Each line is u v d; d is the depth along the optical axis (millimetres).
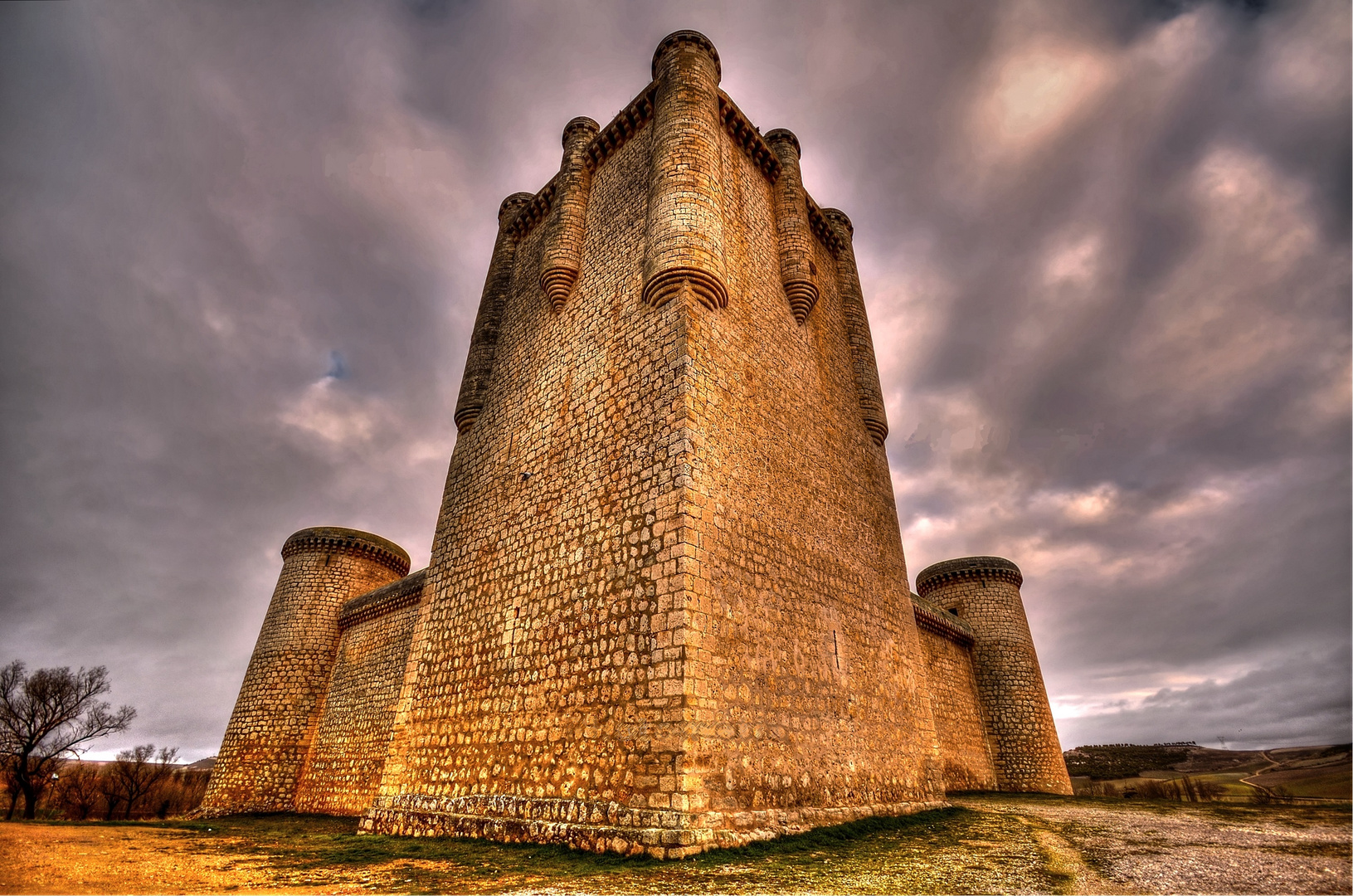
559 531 13461
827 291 21891
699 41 17641
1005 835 10961
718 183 15469
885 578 17828
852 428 19281
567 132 21016
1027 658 31062
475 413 18875
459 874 8070
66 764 40875
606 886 7152
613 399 13805
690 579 10500
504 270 21688
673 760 9266
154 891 6949
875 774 13617
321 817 22672
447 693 14258
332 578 30734
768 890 6879
